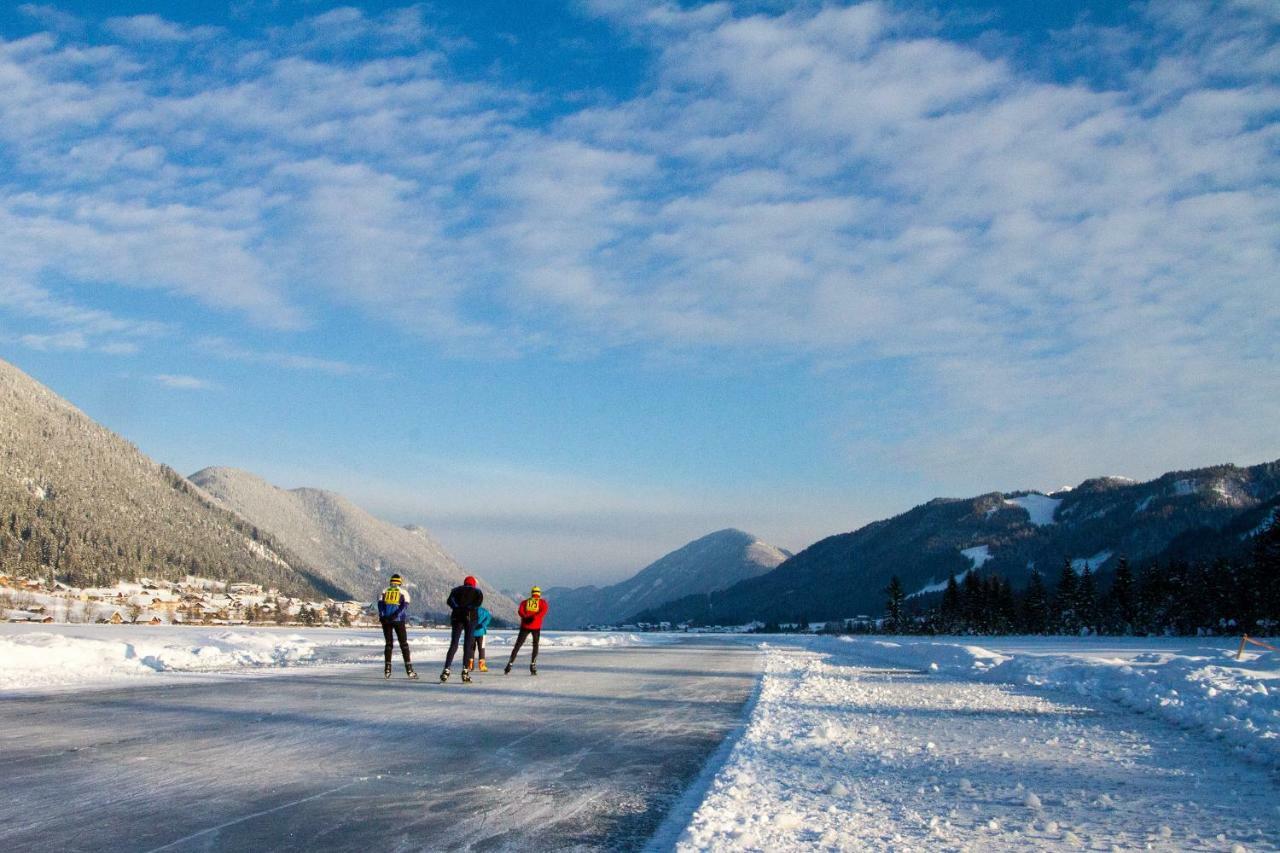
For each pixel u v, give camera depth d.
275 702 10.94
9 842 4.41
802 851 4.35
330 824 4.96
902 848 4.41
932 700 13.25
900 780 6.39
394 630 15.25
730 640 64.44
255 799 5.55
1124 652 34.69
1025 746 8.20
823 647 44.56
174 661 16.89
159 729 8.42
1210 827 4.91
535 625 16.98
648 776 6.70
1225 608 84.81
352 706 10.73
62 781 5.93
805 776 6.55
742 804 5.47
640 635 71.56
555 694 13.09
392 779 6.31
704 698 13.23
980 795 5.84
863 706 12.24
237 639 26.81
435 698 11.95
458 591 14.81
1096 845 4.48
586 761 7.31
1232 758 7.51
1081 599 104.06
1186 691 12.01
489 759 7.27
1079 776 6.58
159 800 5.44
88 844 4.41
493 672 17.50
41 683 12.68
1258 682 12.05
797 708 11.81
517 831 4.91
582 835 4.85
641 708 11.53
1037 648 44.16
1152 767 7.00
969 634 115.06
